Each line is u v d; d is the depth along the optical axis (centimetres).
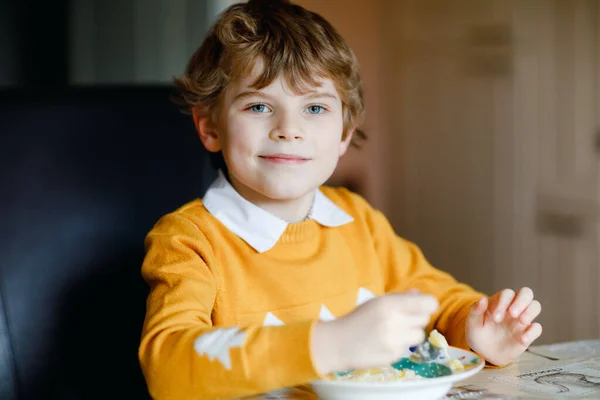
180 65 224
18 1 206
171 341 83
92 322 118
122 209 122
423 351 84
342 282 114
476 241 316
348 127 121
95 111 123
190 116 128
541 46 292
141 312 121
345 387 74
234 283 106
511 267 305
